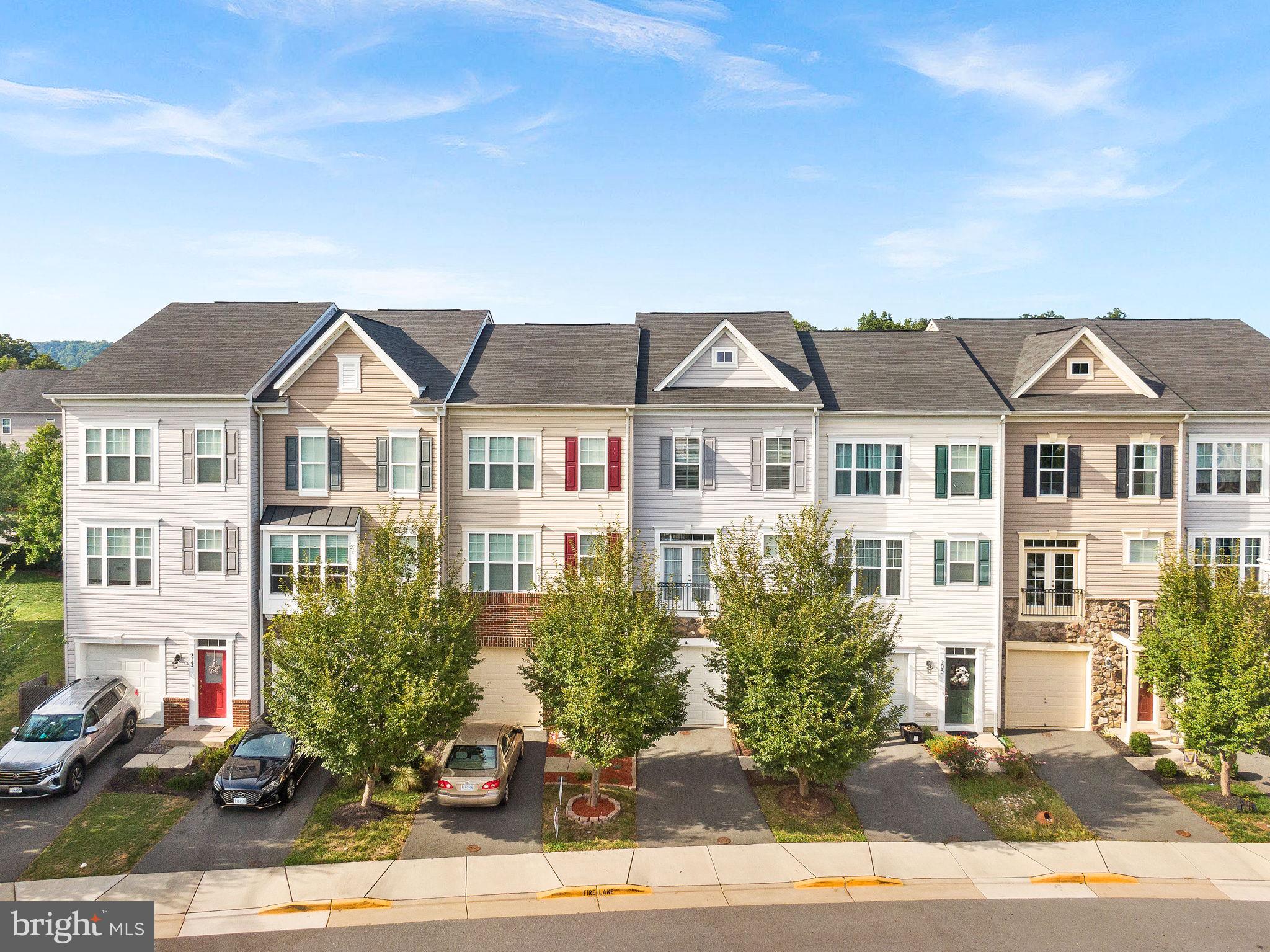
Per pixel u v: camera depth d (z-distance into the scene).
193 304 28.30
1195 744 19.19
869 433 24.19
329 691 16.69
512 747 20.19
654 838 17.39
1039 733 24.08
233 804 17.94
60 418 65.88
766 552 20.28
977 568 23.98
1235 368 25.66
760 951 13.45
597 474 23.84
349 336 23.84
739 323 28.08
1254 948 13.73
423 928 13.98
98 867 15.78
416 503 23.81
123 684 22.55
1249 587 19.41
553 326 28.14
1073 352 24.78
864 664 18.31
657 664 18.28
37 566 43.25
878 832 17.83
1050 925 14.34
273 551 23.64
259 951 13.23
